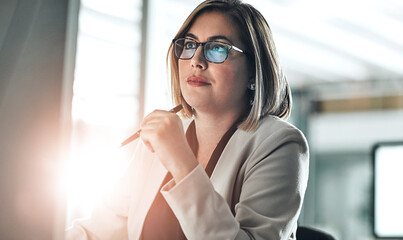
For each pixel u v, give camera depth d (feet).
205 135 4.30
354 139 18.11
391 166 11.75
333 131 18.38
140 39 11.96
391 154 11.78
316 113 18.76
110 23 12.98
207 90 3.96
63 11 1.98
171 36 15.49
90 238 4.35
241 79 4.07
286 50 16.78
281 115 4.51
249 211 3.41
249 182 3.62
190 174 3.22
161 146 3.28
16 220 1.93
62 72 1.94
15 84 1.98
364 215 17.22
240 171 3.82
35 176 1.94
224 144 4.10
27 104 1.96
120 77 12.84
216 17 4.05
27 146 1.95
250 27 4.07
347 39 15.70
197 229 3.16
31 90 1.97
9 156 1.96
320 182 18.07
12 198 1.94
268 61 4.22
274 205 3.45
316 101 18.85
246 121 4.00
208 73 3.95
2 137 1.97
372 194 11.87
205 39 4.00
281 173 3.57
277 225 3.36
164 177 4.01
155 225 3.90
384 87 17.93
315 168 18.26
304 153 3.79
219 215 3.17
